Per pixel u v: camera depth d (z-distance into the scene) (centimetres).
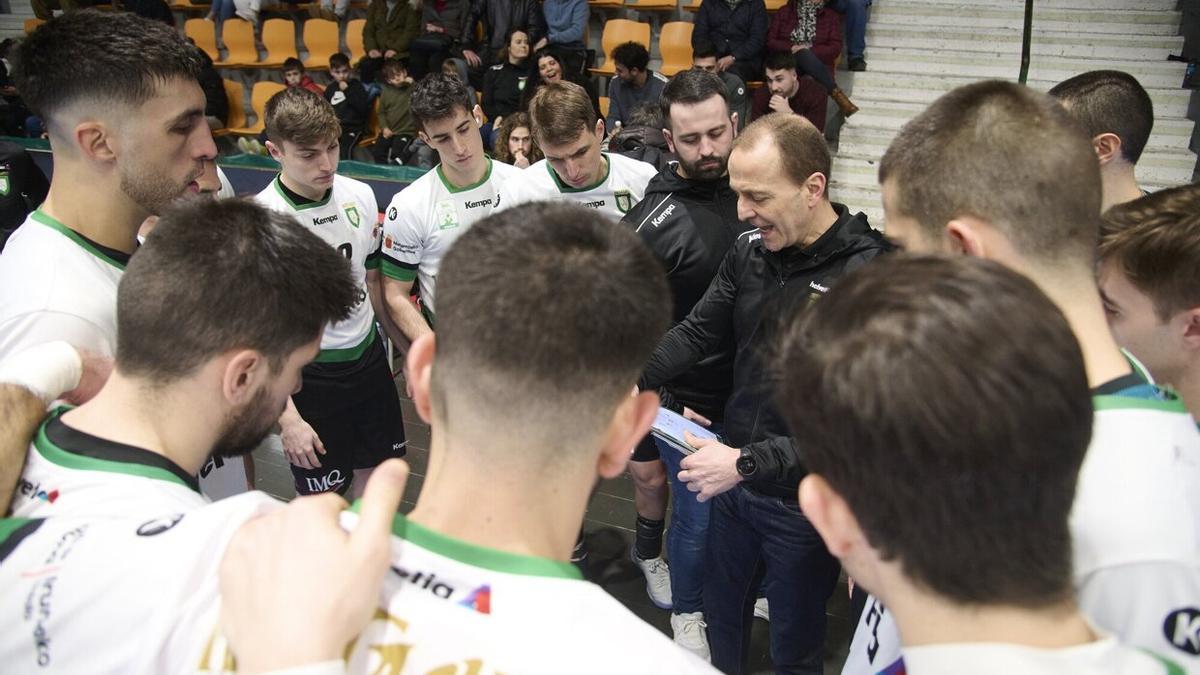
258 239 90
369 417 255
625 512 287
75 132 122
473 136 250
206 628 63
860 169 579
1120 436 74
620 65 548
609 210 266
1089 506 71
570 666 59
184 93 127
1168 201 96
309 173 226
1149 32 561
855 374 54
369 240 252
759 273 169
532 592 61
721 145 209
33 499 82
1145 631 68
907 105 587
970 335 51
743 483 170
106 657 65
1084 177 82
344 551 58
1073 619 56
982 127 84
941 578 55
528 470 65
